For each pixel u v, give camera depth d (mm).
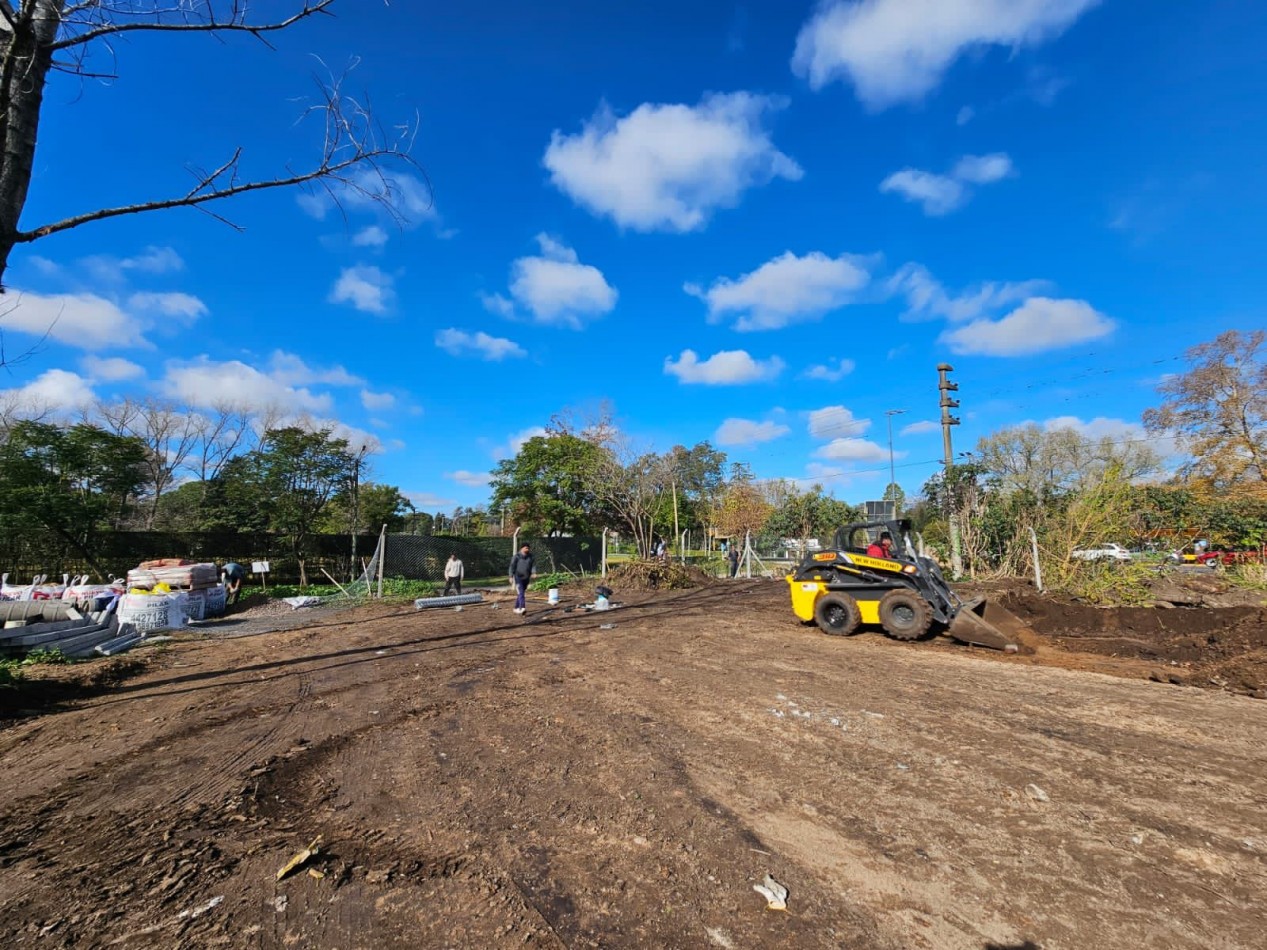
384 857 3238
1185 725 5211
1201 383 29141
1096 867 3061
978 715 5598
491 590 20109
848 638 10000
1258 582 11820
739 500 35031
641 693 6574
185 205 4680
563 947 2479
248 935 2580
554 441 30312
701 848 3289
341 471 22844
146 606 12234
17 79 4848
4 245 4758
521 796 4000
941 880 2965
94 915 2732
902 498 40781
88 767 4652
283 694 6883
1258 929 2566
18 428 17484
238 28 4297
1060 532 13531
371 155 4879
